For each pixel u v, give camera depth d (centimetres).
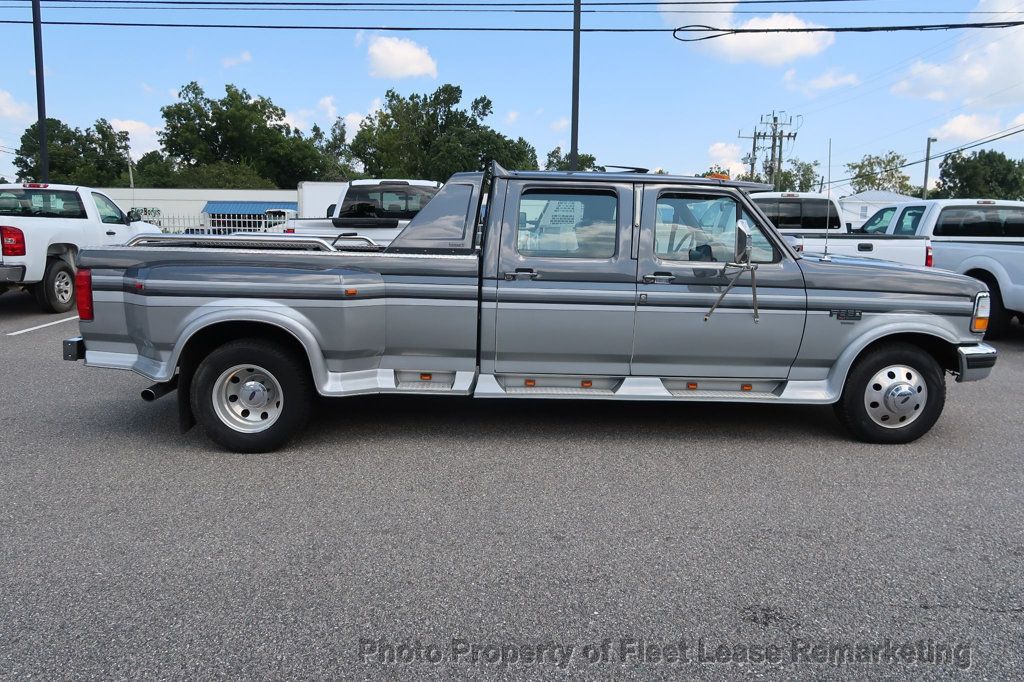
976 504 452
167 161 8400
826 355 554
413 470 500
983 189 7594
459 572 361
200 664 288
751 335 547
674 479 489
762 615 327
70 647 297
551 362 551
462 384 546
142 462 511
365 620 319
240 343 517
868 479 493
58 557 371
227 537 396
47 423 599
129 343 537
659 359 552
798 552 386
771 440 576
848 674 288
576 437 576
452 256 532
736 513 435
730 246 552
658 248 546
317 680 279
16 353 876
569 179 538
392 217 1183
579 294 536
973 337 559
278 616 321
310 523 414
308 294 509
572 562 372
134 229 1395
